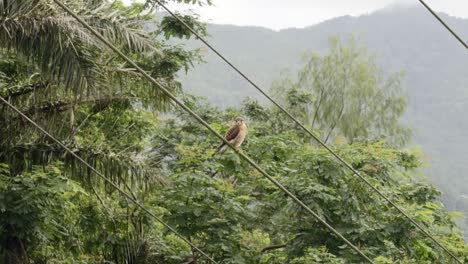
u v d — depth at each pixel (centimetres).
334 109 4056
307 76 4144
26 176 1883
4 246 1912
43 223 1927
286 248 2127
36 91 1920
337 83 4103
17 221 1852
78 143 1903
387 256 2045
